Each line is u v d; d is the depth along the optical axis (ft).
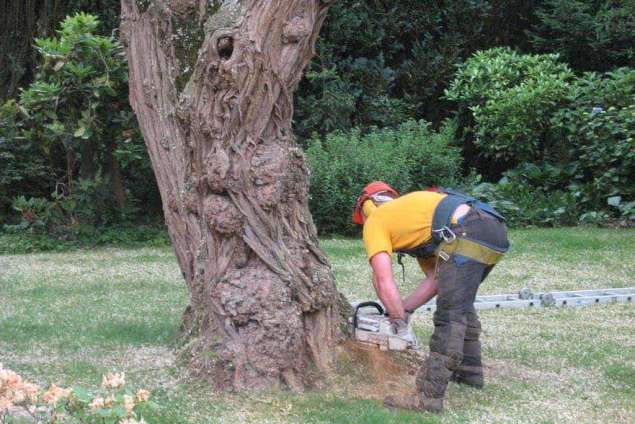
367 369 18.40
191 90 17.95
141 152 41.55
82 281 31.24
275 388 17.34
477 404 17.58
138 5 20.63
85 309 26.21
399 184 44.34
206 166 17.65
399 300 16.79
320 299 18.20
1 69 46.96
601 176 47.50
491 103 49.32
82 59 38.93
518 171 49.26
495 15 57.31
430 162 46.65
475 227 16.80
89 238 41.37
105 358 19.97
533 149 49.55
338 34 52.47
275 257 17.72
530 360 21.26
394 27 54.60
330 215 43.32
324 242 40.75
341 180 43.32
